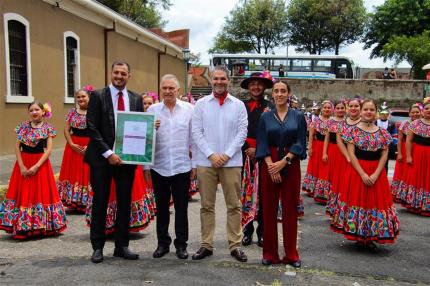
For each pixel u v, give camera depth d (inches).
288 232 183.8
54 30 529.3
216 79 186.5
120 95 186.9
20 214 215.9
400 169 318.7
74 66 588.1
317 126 342.0
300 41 1920.5
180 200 191.5
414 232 253.1
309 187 348.8
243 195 214.5
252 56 1235.2
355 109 261.1
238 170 190.1
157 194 192.4
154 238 226.5
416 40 1274.6
